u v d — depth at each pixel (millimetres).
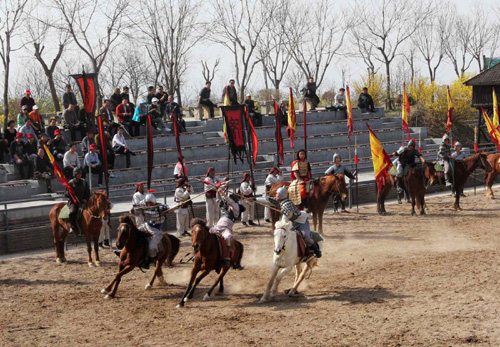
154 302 14344
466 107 51688
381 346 11086
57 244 18688
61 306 14266
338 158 23234
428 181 25062
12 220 21469
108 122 30719
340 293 14539
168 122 34531
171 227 23750
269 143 34750
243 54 60344
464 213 24922
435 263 16984
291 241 13797
